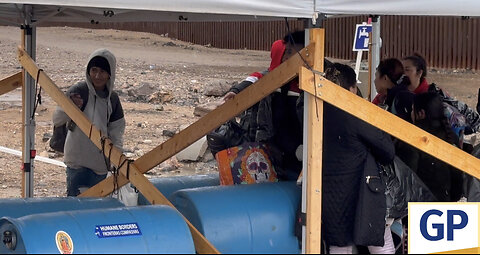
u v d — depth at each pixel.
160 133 14.45
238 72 24.86
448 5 4.69
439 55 24.03
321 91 4.42
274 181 5.26
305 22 4.62
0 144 13.55
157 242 4.19
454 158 4.96
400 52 24.81
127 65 25.55
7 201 5.30
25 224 4.05
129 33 35.09
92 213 4.24
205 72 24.58
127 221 4.22
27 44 7.14
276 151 5.35
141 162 5.74
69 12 7.01
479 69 23.25
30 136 7.38
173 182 5.91
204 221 4.55
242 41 32.34
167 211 4.39
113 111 7.08
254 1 4.30
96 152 6.93
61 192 10.30
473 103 18.31
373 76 8.27
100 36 33.62
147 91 19.06
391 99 6.23
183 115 16.55
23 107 7.36
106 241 4.09
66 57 27.20
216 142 5.67
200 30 33.78
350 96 4.52
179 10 4.20
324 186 4.73
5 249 4.21
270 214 4.70
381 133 4.71
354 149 4.68
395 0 4.56
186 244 4.28
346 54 26.42
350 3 4.45
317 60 4.41
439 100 5.63
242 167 5.22
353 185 4.70
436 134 5.57
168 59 28.06
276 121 5.30
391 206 4.89
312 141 4.43
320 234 4.56
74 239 4.03
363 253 4.96
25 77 7.31
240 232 4.60
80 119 5.91
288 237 4.72
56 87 6.07
